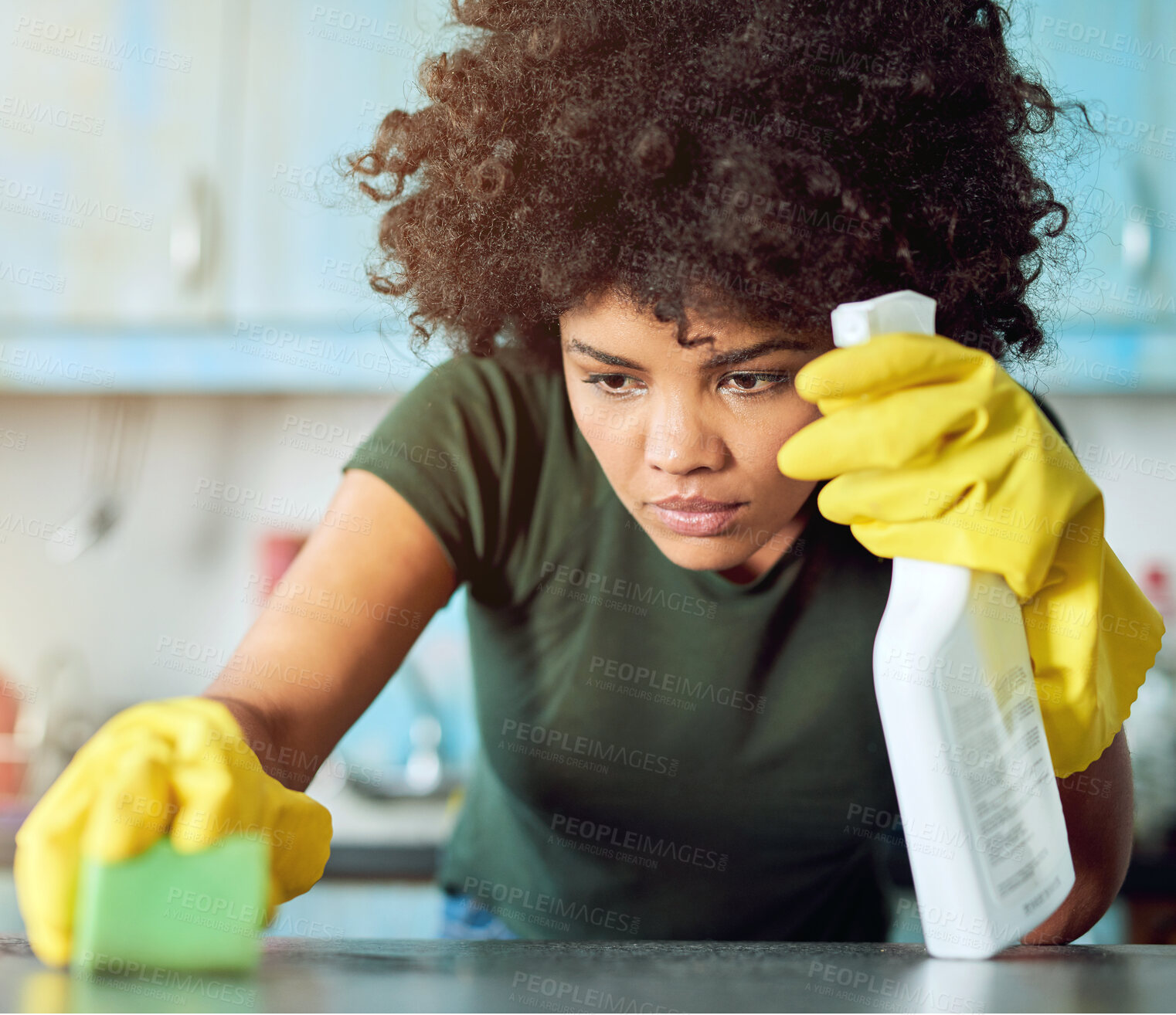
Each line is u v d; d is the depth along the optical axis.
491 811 0.97
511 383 0.82
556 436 0.81
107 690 1.88
